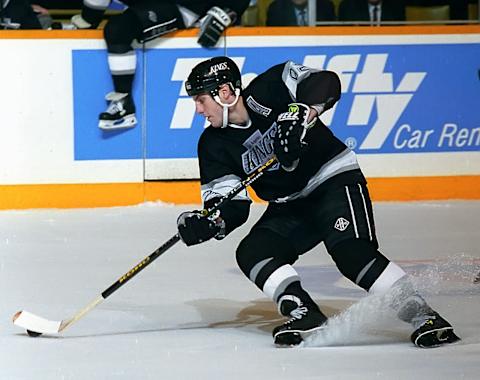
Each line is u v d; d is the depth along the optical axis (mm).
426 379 9641
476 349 10727
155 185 23062
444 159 23688
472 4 26000
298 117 10523
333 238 11039
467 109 23656
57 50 22516
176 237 11320
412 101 23453
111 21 22312
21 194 22625
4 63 22375
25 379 9852
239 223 11531
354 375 9789
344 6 25109
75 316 11672
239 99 11117
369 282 10789
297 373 9906
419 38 23375
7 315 12875
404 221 20906
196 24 22844
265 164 11062
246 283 14930
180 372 10023
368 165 23422
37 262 16812
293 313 10984
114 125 22562
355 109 23312
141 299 13836
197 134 23016
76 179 22781
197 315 12789
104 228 20266
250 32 22969
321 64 23172
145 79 22797
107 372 10062
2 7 23500
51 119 22594
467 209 22469
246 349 10938
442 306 13031
